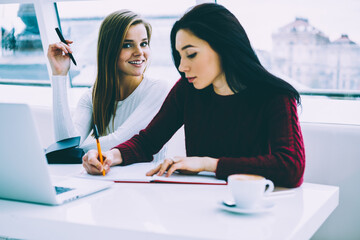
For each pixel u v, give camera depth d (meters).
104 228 0.97
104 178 1.45
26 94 3.56
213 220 1.01
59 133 2.17
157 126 1.85
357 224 2.10
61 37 2.24
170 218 1.02
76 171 1.66
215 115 1.72
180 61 1.73
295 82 2.91
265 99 1.61
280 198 1.23
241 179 1.10
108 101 2.33
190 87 1.79
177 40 1.60
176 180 1.39
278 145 1.47
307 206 1.14
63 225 1.01
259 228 0.96
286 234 0.92
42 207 1.14
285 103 1.55
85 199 1.21
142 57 2.32
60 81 2.18
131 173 1.52
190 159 1.48
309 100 2.62
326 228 2.16
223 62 1.61
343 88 2.79
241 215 1.05
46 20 3.21
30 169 1.13
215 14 1.58
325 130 2.15
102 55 2.30
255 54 1.64
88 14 3.36
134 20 2.28
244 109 1.66
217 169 1.42
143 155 1.78
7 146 1.12
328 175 2.14
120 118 2.35
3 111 1.09
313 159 2.17
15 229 1.08
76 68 3.53
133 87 2.36
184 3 3.07
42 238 1.05
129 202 1.17
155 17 3.23
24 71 3.76
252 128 1.65
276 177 1.38
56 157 1.85
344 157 2.11
